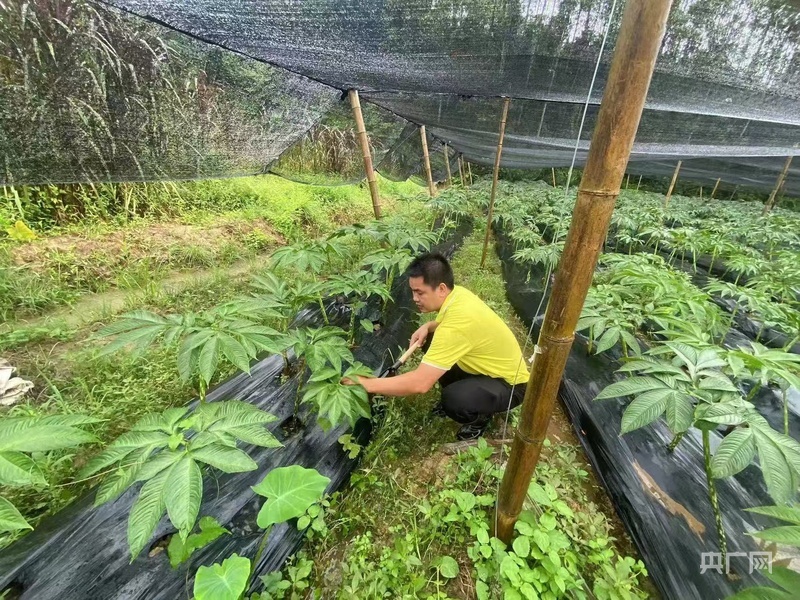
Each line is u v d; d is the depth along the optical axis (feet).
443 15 6.31
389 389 6.27
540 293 15.30
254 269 14.70
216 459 3.63
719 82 7.55
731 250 15.24
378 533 5.65
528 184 45.19
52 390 7.63
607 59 7.44
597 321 7.88
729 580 4.79
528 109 13.73
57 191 13.73
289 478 3.98
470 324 6.59
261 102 9.89
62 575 4.40
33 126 6.07
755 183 35.91
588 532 5.48
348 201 28.04
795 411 8.27
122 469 3.55
